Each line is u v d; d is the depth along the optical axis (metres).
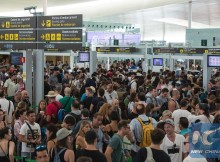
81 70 18.83
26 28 14.92
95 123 7.62
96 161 5.83
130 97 10.99
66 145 6.17
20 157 7.96
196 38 31.97
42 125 9.09
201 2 36.22
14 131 8.49
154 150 5.66
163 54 25.70
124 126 6.65
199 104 8.72
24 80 14.09
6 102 10.38
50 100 10.01
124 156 6.85
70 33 14.26
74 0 36.06
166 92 11.45
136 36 37.38
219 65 16.05
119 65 24.47
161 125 6.85
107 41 33.66
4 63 28.78
